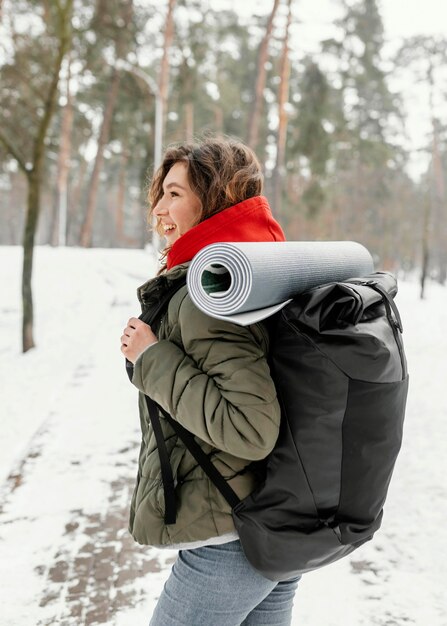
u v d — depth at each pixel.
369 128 41.53
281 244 1.33
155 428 1.36
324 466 1.23
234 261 1.16
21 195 60.75
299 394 1.24
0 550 3.16
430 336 11.12
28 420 5.79
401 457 4.56
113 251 36.72
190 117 36.75
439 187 41.59
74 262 27.59
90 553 3.13
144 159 33.06
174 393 1.27
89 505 3.72
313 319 1.20
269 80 34.97
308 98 29.52
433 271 58.25
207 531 1.31
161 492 1.35
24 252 9.92
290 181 40.84
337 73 35.75
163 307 1.39
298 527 1.26
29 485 4.04
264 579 1.38
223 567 1.34
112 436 5.12
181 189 1.49
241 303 1.15
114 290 18.78
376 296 1.30
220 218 1.39
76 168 57.78
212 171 1.45
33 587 2.81
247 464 1.32
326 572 2.98
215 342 1.25
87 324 12.61
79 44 14.38
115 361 8.59
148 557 3.11
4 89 10.66
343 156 40.19
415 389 6.79
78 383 7.22
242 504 1.30
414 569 2.97
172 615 1.38
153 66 34.19
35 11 10.44
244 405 1.21
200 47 30.73
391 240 48.47
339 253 1.57
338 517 1.26
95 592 2.77
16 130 11.02
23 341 9.93
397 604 2.66
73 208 52.22
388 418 1.23
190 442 1.32
